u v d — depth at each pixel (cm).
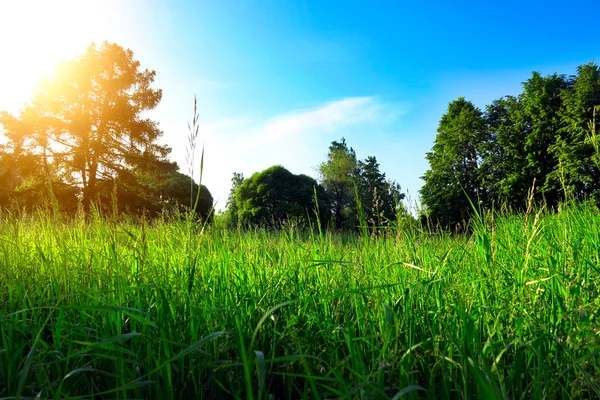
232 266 325
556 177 2634
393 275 295
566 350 168
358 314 227
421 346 211
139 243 277
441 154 3722
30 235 430
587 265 260
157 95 3634
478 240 298
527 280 257
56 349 200
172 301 233
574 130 2745
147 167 3394
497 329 218
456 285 252
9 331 209
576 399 172
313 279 293
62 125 3045
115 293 244
